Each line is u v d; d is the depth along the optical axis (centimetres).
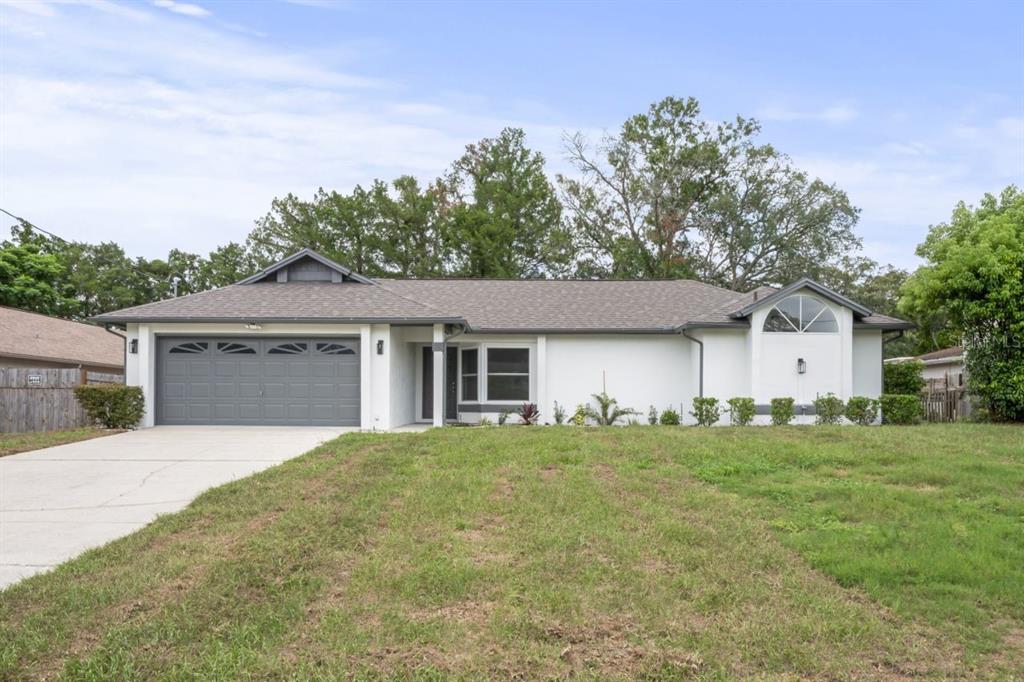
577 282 2347
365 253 3756
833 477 989
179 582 573
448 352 1998
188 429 1595
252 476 984
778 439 1281
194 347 1688
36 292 3453
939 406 2027
